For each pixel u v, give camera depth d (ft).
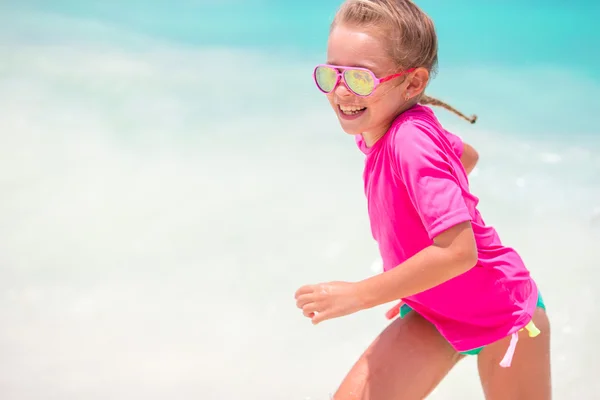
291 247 19.11
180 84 31.58
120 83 30.55
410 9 9.94
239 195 21.72
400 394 10.53
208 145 25.26
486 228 10.45
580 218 20.42
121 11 43.16
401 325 11.06
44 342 15.24
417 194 9.23
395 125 9.85
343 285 9.49
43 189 21.43
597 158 24.38
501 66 36.11
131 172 22.85
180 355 15.15
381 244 10.79
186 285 17.52
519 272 10.49
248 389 14.24
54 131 25.14
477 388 14.75
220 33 40.98
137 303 16.78
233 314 16.60
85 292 17.04
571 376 14.88
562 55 38.04
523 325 10.21
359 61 9.72
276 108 29.37
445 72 34.86
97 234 19.49
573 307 16.93
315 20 44.32
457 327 10.46
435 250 9.16
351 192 21.93
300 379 14.60
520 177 22.77
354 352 15.56
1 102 26.94
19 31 36.35
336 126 27.58
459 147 11.53
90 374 14.35
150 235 19.58
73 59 33.06
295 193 21.88
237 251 18.95
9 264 17.90
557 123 27.89
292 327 16.33
